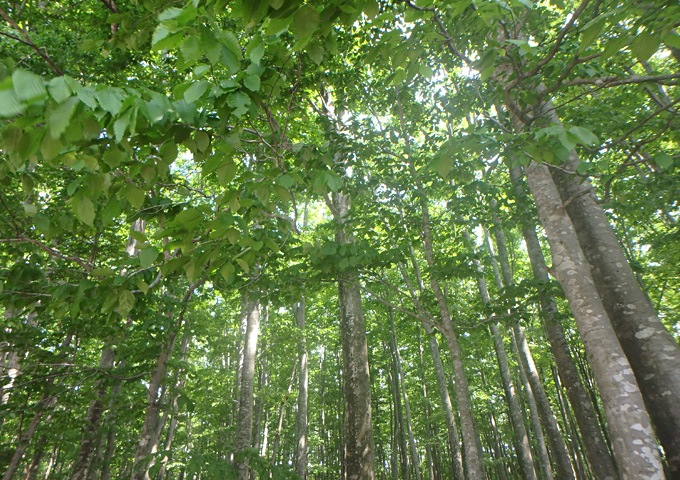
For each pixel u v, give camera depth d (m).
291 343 16.64
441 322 7.41
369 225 7.34
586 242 5.74
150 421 6.34
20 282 3.26
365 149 6.90
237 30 6.09
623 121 6.44
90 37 5.77
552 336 8.23
